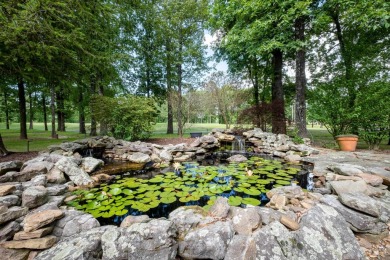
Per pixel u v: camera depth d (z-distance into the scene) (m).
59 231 1.67
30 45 3.72
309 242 1.41
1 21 3.31
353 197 1.81
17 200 1.94
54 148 4.44
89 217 1.81
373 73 5.07
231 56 7.86
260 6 5.65
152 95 12.37
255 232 1.45
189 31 11.73
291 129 6.64
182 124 10.09
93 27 5.15
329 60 8.69
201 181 3.17
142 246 1.36
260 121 7.03
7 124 18.11
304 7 4.99
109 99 7.11
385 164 3.31
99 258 1.35
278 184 3.00
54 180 2.92
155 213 2.19
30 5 3.45
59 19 3.94
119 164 4.46
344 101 5.11
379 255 1.42
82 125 13.48
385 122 4.61
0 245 1.46
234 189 2.75
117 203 2.38
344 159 3.84
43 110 16.27
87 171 3.67
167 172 3.85
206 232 1.46
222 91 9.93
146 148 5.21
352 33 7.52
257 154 5.58
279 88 7.15
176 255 1.42
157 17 11.24
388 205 1.86
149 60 11.78
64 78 5.23
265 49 5.62
